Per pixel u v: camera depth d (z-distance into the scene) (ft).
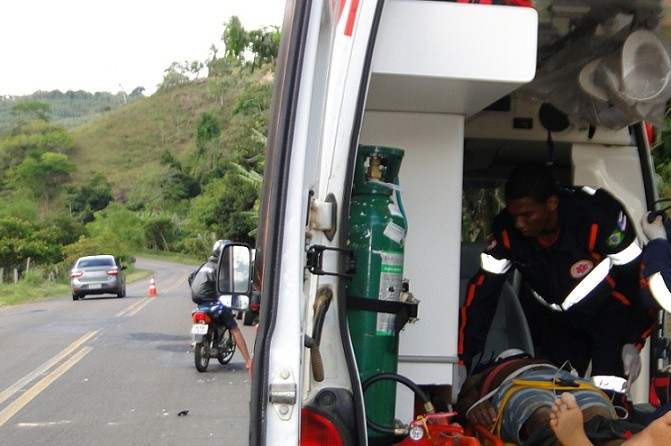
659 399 11.85
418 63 8.54
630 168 12.60
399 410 9.91
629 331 11.66
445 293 9.93
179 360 45.11
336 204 8.37
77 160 368.89
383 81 8.79
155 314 78.79
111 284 105.70
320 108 8.27
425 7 8.57
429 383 9.93
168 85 425.69
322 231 8.38
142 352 48.93
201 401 33.22
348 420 8.42
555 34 11.25
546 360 11.63
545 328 12.70
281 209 7.36
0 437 27.81
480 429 10.28
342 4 8.36
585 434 9.00
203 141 244.22
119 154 379.35
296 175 7.39
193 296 39.99
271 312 7.24
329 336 8.50
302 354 7.33
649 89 10.62
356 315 8.84
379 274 8.81
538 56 11.51
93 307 90.22
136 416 30.63
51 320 72.95
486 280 11.51
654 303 10.05
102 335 58.95
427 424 9.02
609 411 9.70
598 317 11.71
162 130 392.68
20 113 354.95
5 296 113.60
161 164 330.13
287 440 7.10
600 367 11.64
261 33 43.39
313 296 8.47
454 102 9.51
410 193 9.95
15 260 157.89
